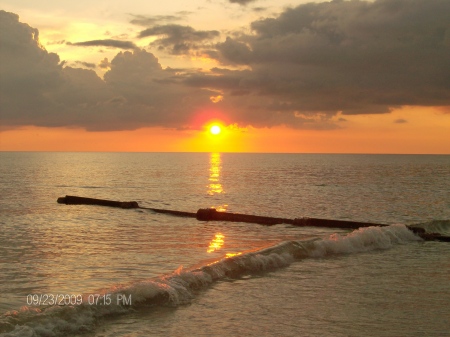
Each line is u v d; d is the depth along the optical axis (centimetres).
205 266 1436
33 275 1469
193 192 5228
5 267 1578
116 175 8794
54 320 1002
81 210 3344
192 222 2800
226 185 6284
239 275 1469
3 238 2198
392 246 2025
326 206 3903
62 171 10262
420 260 1736
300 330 1016
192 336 978
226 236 2309
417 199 4453
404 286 1366
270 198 4562
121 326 1026
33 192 5069
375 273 1522
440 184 6506
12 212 3238
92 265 1619
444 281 1427
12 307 1146
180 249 1948
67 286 1348
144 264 1644
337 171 10950
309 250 1791
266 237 2291
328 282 1405
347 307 1170
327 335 991
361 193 5084
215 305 1175
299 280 1424
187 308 1150
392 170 11669
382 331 1016
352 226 2533
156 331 1002
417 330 1026
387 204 4038
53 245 2016
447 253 1873
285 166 14700
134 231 2448
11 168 11644
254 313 1120
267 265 1580
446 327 1045
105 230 2477
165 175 8881
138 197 4681
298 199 4462
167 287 1223
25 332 937
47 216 3031
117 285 1359
